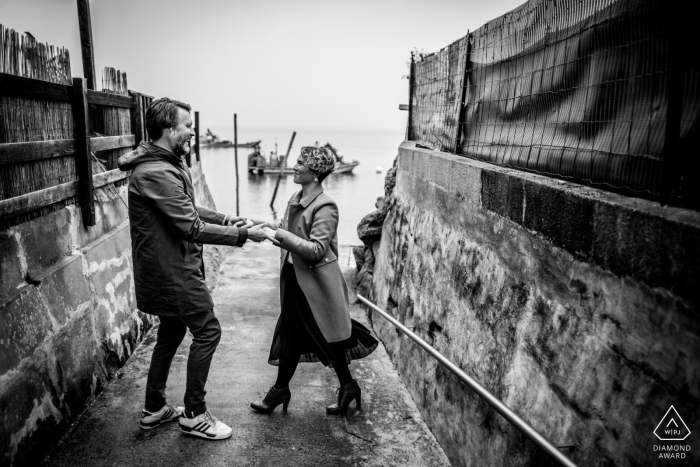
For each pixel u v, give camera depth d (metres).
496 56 2.90
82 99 3.06
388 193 5.82
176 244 2.58
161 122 2.52
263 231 2.75
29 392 2.40
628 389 1.46
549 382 1.85
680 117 1.50
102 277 3.43
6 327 2.25
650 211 1.43
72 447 2.64
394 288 4.34
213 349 2.77
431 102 4.35
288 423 3.02
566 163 2.10
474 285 2.63
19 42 2.51
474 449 2.39
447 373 2.85
